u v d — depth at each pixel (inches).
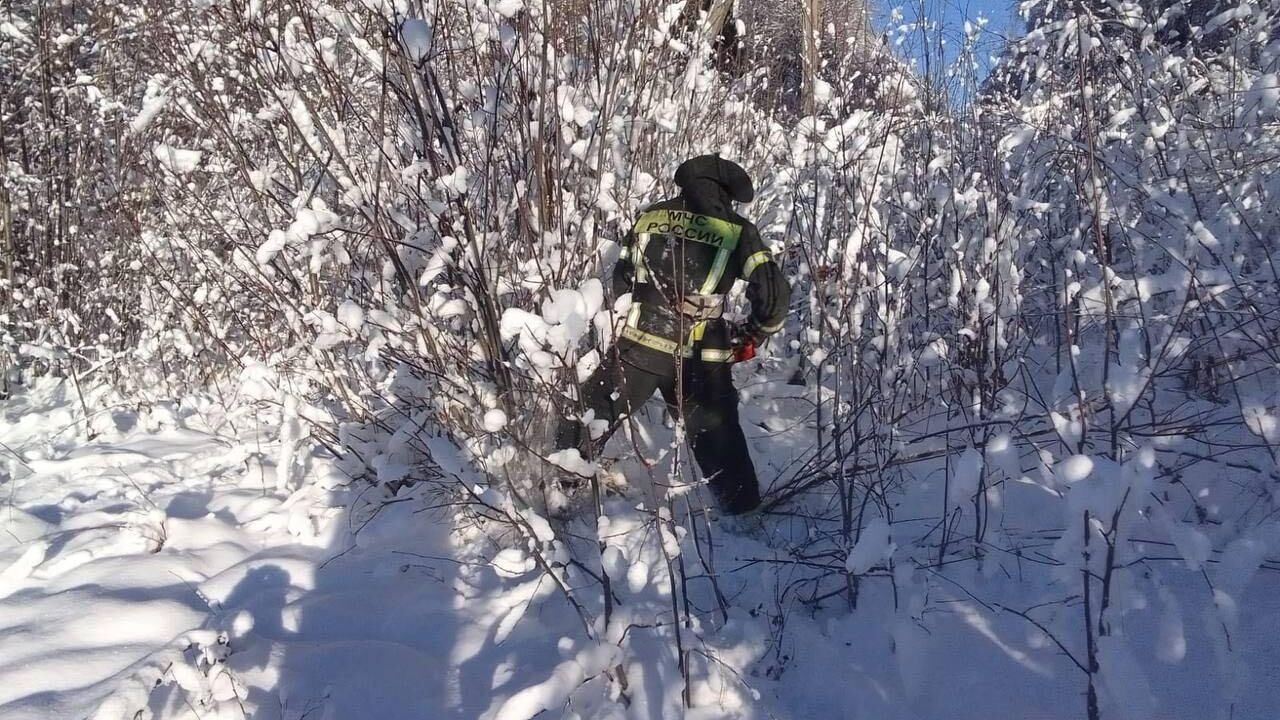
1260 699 82.9
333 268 133.5
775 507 130.6
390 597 115.5
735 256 122.2
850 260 121.6
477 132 114.7
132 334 225.9
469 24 108.8
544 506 121.0
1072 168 133.9
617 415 120.6
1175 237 119.4
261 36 122.9
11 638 104.8
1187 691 85.6
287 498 147.6
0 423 207.9
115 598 113.1
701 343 122.8
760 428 154.1
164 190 178.4
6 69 230.7
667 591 112.2
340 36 131.5
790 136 168.6
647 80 142.1
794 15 192.2
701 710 91.8
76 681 96.8
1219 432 119.1
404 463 129.5
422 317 116.6
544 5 110.1
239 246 143.9
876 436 116.0
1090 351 137.4
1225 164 137.6
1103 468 76.8
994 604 102.2
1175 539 81.0
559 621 106.8
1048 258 152.8
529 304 115.4
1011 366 138.2
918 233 136.6
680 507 129.0
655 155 150.0
